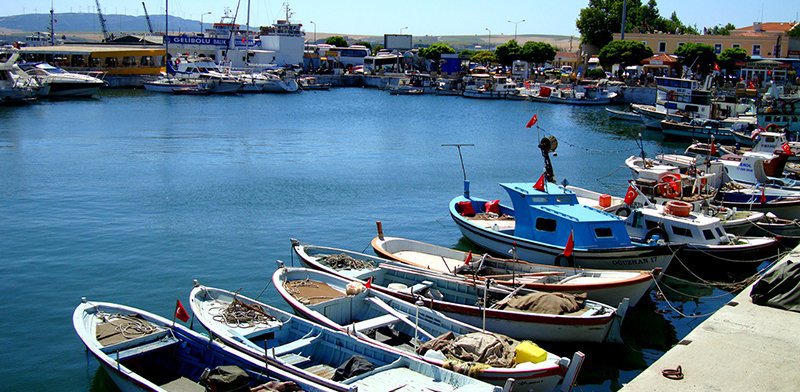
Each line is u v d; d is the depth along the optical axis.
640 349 23.05
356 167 56.06
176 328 19.47
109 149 61.94
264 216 39.31
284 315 20.50
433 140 73.94
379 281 25.25
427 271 24.56
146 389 16.86
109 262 30.61
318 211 40.84
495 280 23.84
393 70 175.38
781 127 61.94
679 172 39.66
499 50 161.25
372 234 36.22
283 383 16.56
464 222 32.62
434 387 16.58
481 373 17.38
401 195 45.78
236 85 126.00
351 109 107.38
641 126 88.38
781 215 36.19
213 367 18.42
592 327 20.75
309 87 146.00
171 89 121.44
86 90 108.81
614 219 28.22
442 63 164.38
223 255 32.03
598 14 154.62
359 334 19.31
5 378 20.23
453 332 20.08
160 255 31.80
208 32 173.50
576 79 133.75
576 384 20.59
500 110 109.44
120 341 18.66
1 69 94.56
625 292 23.66
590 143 73.25
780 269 23.05
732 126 68.69
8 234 34.53
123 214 38.97
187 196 43.78
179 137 70.94
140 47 150.00
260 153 62.09
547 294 21.88
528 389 17.52
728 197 37.47
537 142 73.81
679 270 30.23
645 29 158.75
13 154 58.06
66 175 49.66
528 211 29.70
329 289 23.09
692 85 78.81
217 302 21.72
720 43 132.00
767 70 111.44
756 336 20.03
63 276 28.73
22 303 25.80
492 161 60.94
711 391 16.64
